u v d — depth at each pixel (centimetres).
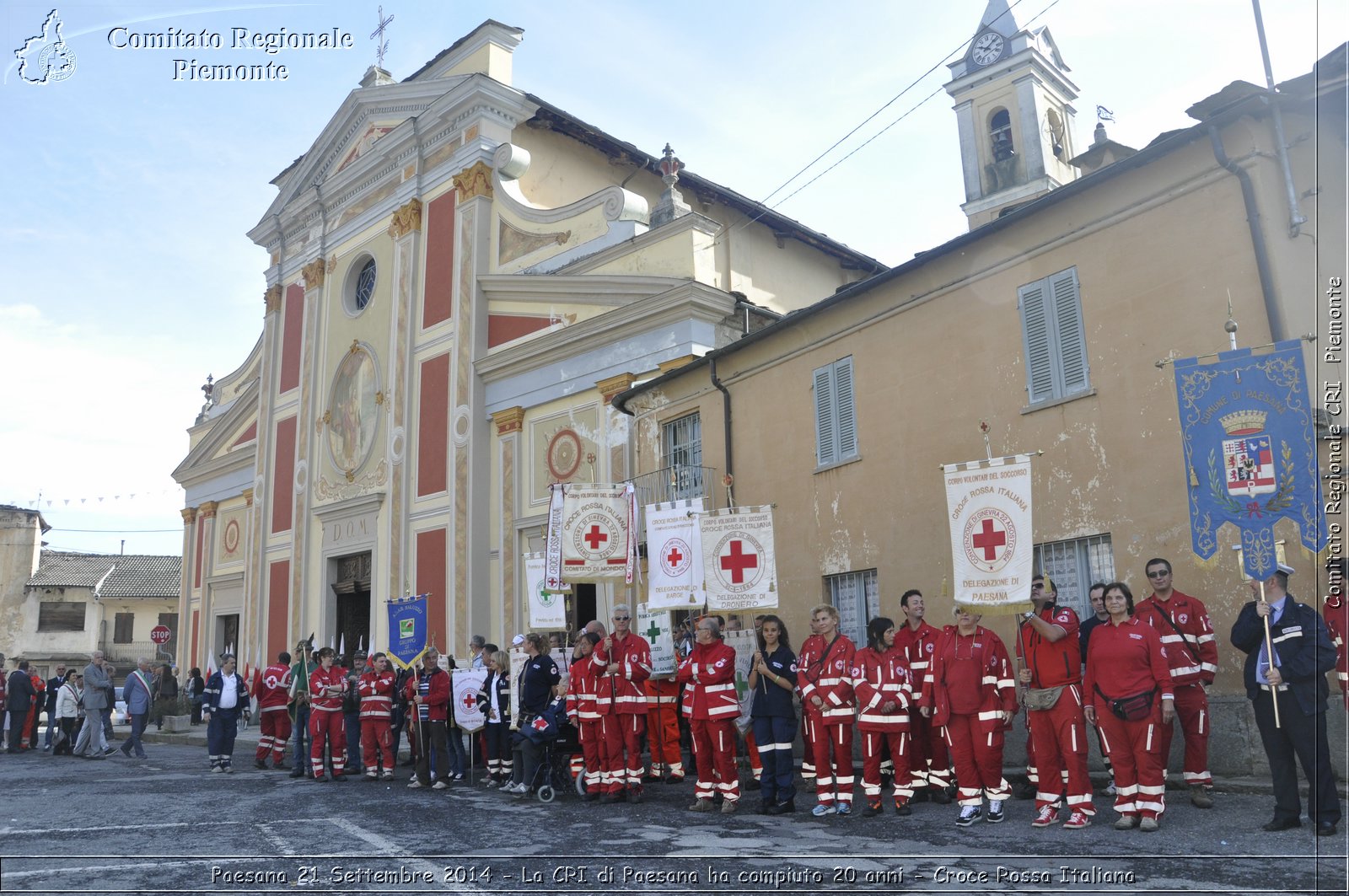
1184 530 966
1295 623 714
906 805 908
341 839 854
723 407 1585
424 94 2648
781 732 955
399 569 2452
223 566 3341
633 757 1076
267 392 3119
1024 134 2453
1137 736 761
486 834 870
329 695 1439
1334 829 695
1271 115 936
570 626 1831
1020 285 1149
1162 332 1000
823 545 1380
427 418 2473
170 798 1191
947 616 1191
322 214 3011
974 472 885
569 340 2136
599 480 2055
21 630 5012
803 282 2617
